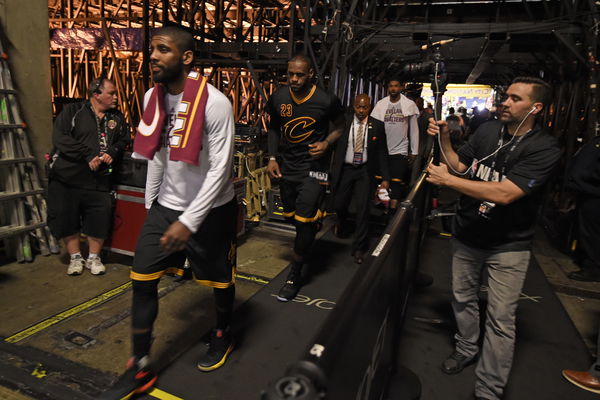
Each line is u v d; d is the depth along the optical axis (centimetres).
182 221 179
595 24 487
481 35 574
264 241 461
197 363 238
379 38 654
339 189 416
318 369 60
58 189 330
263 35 1251
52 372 222
